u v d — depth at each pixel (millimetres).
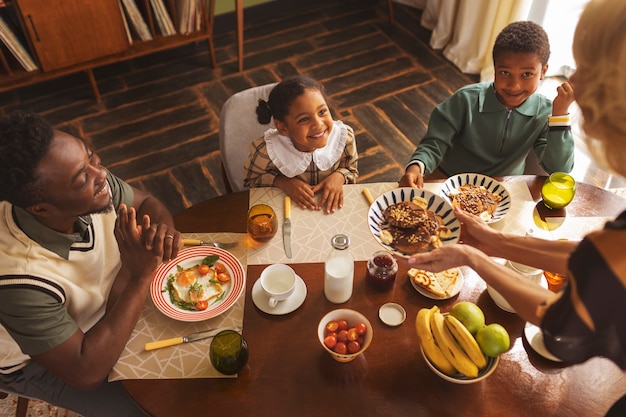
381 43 3570
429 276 1318
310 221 1496
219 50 3533
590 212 1494
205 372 1163
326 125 1622
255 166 1719
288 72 3352
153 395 1127
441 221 1411
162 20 3121
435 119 1918
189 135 2938
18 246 1136
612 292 711
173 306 1300
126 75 3324
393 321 1250
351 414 1093
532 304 1001
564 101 1643
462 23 3256
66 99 3154
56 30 2799
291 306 1280
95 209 1186
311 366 1172
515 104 1817
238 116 1763
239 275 1348
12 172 1023
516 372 1155
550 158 1727
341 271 1249
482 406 1101
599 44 674
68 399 1391
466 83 3260
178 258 1392
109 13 2881
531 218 1478
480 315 1154
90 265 1275
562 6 3012
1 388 1363
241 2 3080
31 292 1118
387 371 1162
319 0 3898
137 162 2795
